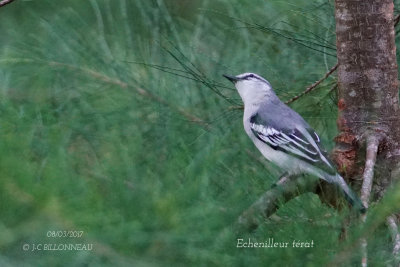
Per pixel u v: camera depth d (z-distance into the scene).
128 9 9.56
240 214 4.60
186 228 3.82
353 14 8.55
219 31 9.84
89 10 9.99
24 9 10.23
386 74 8.64
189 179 4.27
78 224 3.68
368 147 8.34
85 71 8.88
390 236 5.47
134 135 6.50
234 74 9.61
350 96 8.73
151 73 8.98
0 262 3.52
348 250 4.41
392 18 8.67
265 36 9.62
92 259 3.68
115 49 9.26
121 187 3.91
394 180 8.46
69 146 5.39
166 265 3.78
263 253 4.23
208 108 8.87
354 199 7.07
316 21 9.53
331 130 9.80
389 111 8.67
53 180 3.79
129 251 3.73
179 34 9.79
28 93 8.45
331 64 9.45
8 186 3.62
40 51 9.05
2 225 3.57
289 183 6.86
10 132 5.29
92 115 7.63
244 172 6.43
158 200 3.81
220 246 4.05
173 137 7.06
